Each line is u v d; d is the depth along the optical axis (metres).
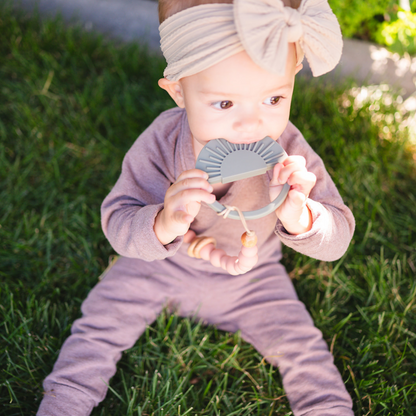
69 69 2.77
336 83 2.85
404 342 1.67
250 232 1.12
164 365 1.61
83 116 2.48
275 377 1.58
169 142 1.40
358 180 2.23
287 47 0.93
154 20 3.39
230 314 1.63
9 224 2.00
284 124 1.10
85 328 1.49
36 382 1.50
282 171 1.08
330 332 1.68
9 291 1.72
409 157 2.40
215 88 1.00
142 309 1.58
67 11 3.38
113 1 3.50
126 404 1.47
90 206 2.13
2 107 2.50
